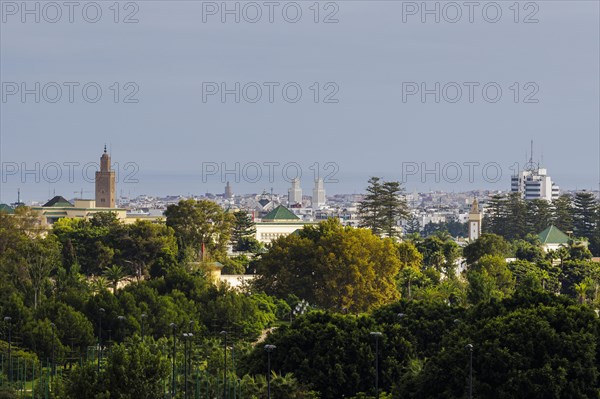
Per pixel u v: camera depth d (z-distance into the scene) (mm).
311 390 193500
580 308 188125
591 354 175750
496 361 175000
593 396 172875
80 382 175875
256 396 180375
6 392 190000
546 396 171250
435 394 177625
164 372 178250
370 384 197500
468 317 198250
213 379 192375
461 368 176000
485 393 173750
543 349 176625
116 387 174500
